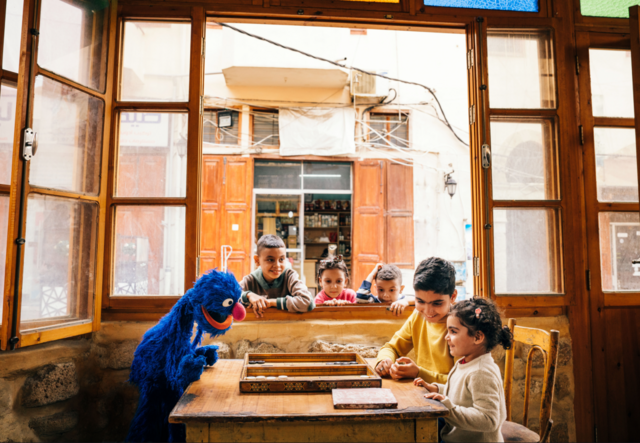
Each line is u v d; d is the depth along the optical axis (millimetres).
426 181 6395
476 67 2098
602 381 2037
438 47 6492
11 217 1499
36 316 1628
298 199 6527
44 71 1642
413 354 1964
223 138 6293
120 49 2027
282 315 1985
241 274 6105
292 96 6305
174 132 2027
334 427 1103
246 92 6254
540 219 2107
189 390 1292
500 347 1992
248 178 6238
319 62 5766
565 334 2035
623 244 2143
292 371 1424
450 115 6453
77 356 1776
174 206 1977
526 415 1633
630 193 2176
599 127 2172
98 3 1920
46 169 1685
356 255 6293
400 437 1119
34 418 1644
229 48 5711
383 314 2031
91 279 1849
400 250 6312
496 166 2094
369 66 6363
